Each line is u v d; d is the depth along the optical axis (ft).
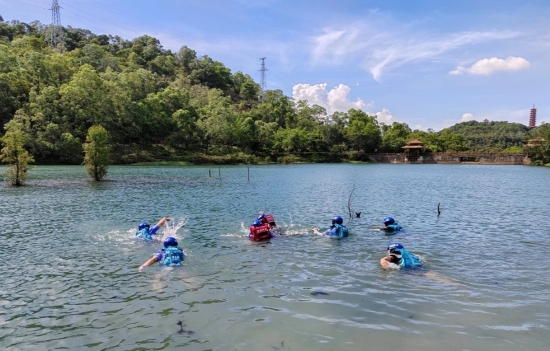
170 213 70.64
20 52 343.87
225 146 350.84
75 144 245.45
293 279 33.42
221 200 90.22
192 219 64.39
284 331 23.75
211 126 335.67
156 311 26.66
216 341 22.54
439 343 22.25
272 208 77.87
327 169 264.72
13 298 29.07
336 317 25.75
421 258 40.42
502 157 368.27
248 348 21.74
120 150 281.33
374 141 438.40
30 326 24.45
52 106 258.37
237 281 32.86
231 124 352.28
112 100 289.94
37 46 383.86
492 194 107.34
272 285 31.89
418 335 23.25
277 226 55.26
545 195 104.88
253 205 82.02
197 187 123.24
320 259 39.83
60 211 72.13
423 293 30.22
